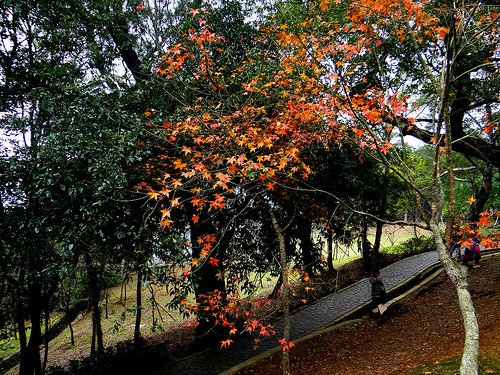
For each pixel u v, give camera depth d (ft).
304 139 19.10
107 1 24.29
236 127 17.08
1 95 24.04
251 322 20.70
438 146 12.31
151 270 19.77
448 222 11.93
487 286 35.63
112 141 18.84
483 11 17.42
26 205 20.10
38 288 27.68
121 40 25.91
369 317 37.37
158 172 21.80
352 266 62.23
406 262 60.18
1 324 30.09
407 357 23.61
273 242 30.40
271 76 21.16
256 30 28.30
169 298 61.11
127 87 23.03
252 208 26.94
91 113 19.15
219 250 30.96
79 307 62.69
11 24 23.61
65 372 30.60
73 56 24.39
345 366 25.49
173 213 27.48
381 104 14.88
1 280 22.26
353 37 21.34
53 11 23.86
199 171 16.88
